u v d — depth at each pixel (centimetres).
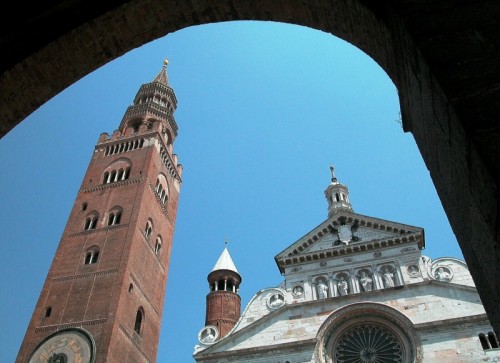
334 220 4434
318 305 3784
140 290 5819
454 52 443
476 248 450
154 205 6981
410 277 3769
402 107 667
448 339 3275
